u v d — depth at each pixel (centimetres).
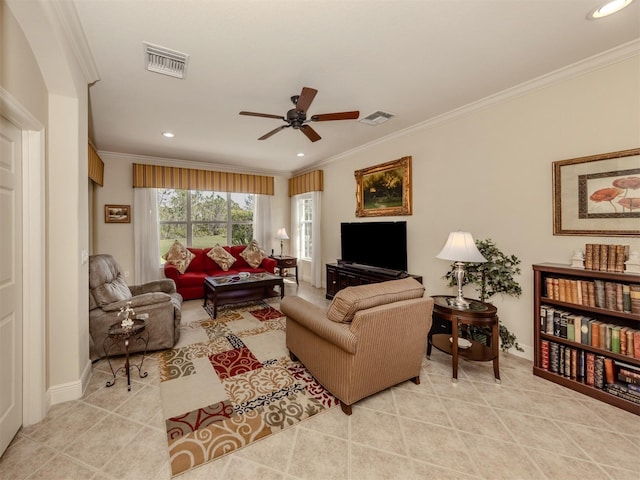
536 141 257
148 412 192
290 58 218
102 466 149
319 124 360
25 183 175
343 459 153
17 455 155
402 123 358
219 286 386
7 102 140
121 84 254
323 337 202
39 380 180
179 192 575
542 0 163
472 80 254
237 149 471
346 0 161
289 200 677
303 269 645
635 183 205
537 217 258
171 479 141
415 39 197
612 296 202
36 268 178
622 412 190
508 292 271
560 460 152
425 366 257
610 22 181
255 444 164
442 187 339
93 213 477
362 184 456
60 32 164
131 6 164
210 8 167
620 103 212
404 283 219
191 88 263
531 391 216
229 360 269
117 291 284
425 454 157
